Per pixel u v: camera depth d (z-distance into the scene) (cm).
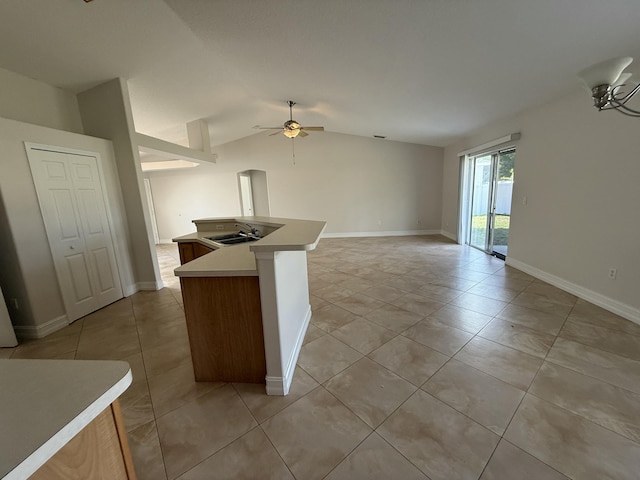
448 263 479
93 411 60
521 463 130
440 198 774
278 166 766
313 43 283
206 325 188
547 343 225
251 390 187
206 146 571
